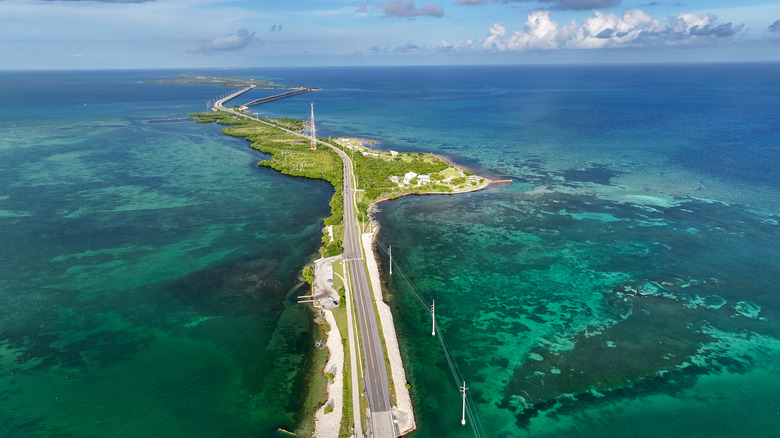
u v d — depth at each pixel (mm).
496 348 114562
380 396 97000
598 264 155000
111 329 119438
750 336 117250
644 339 116875
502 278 147375
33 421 90562
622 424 91812
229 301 132500
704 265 152625
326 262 154375
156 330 119125
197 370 104938
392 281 145875
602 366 107750
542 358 110750
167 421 91000
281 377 103188
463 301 135000
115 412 93125
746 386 101000
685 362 108625
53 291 136625
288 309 128750
